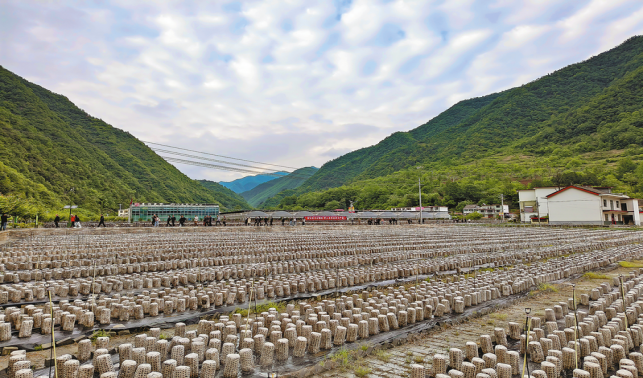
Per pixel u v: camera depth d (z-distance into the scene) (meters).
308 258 20.52
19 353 6.76
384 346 8.29
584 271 17.80
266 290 12.40
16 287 12.03
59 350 7.98
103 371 6.43
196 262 17.55
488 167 157.00
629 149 139.62
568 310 11.27
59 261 16.84
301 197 162.38
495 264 19.39
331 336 8.30
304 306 10.38
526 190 79.38
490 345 7.83
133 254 20.16
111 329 8.95
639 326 8.57
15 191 75.25
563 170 131.88
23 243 24.97
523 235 37.50
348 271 15.85
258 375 6.70
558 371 6.78
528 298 12.74
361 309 10.34
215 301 10.93
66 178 107.62
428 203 118.19
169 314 10.13
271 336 7.86
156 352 6.75
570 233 40.72
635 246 27.12
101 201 108.56
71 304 9.85
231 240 28.88
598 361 6.86
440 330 9.60
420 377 6.48
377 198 131.88
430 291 11.61
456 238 33.16
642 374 6.93
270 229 44.78
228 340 7.62
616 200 67.25
